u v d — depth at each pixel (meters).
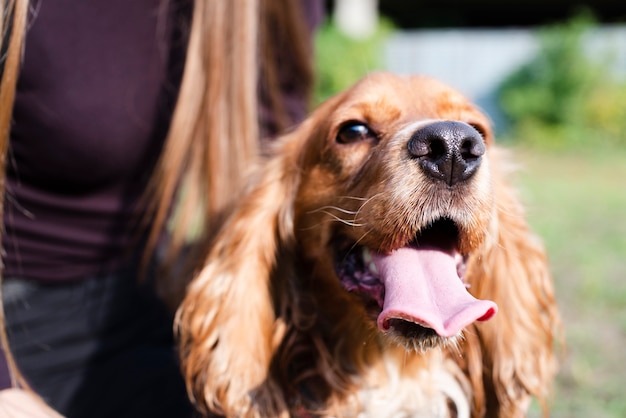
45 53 0.49
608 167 2.45
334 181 0.51
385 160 0.47
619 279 1.03
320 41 3.04
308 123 0.55
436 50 3.58
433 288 0.45
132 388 0.56
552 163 2.56
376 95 0.50
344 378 0.53
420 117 0.50
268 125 0.65
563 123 3.08
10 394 0.43
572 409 0.66
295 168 0.54
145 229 0.58
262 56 0.64
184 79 0.56
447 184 0.45
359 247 0.50
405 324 0.45
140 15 0.53
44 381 0.54
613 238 1.31
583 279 1.02
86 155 0.52
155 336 0.59
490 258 0.52
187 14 0.59
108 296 0.56
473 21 4.83
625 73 3.26
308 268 0.54
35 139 0.50
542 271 0.55
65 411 0.54
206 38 0.57
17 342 0.53
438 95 0.51
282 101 0.66
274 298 0.53
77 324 0.55
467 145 0.45
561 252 1.19
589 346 0.77
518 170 0.57
